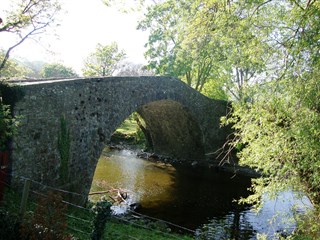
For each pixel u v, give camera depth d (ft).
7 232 20.47
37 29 48.80
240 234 42.63
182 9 30.12
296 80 24.43
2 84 32.55
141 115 87.81
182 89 70.03
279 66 26.50
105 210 21.42
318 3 20.63
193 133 82.28
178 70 82.69
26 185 24.41
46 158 37.14
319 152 24.54
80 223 31.04
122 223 38.29
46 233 19.21
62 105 39.24
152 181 66.49
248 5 23.97
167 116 82.12
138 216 46.14
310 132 23.88
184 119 79.71
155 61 85.35
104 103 46.60
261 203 30.81
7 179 32.63
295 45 23.17
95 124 44.96
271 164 27.68
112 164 78.64
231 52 32.63
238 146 32.60
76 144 41.70
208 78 99.30
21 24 46.55
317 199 28.50
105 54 141.79
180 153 90.58
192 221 46.88
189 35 29.07
